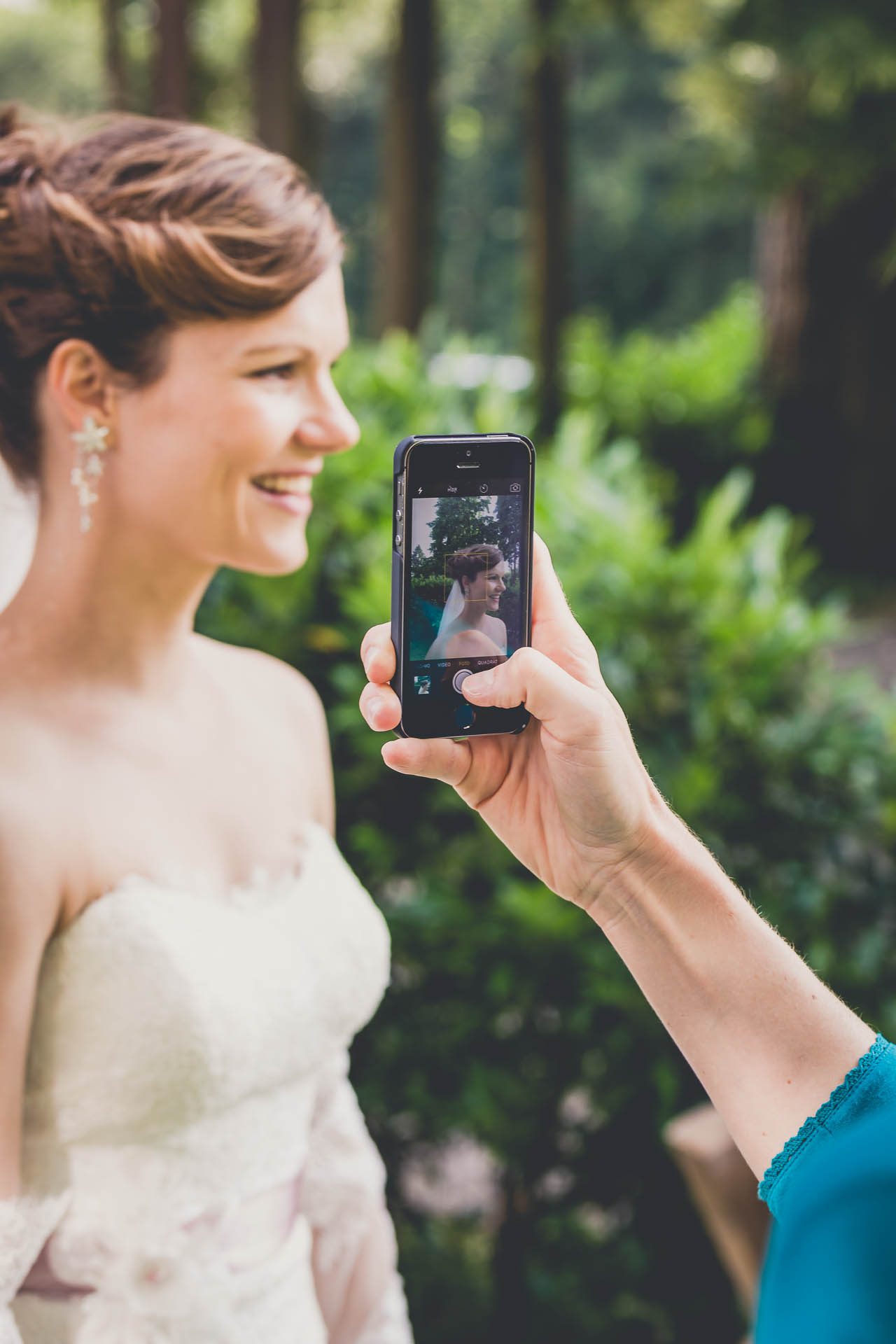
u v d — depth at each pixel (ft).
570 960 7.53
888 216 32.86
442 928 7.63
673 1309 8.27
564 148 32.91
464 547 3.73
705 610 7.73
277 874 4.79
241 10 42.65
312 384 4.36
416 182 29.32
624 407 32.71
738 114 29.14
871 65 23.68
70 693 4.37
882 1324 2.11
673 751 7.42
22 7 45.65
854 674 7.97
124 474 4.27
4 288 4.16
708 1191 6.83
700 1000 3.17
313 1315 4.77
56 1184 4.22
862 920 7.47
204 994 4.17
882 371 33.71
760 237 35.47
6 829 4.00
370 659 3.65
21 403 4.30
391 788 8.03
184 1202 4.26
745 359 35.53
